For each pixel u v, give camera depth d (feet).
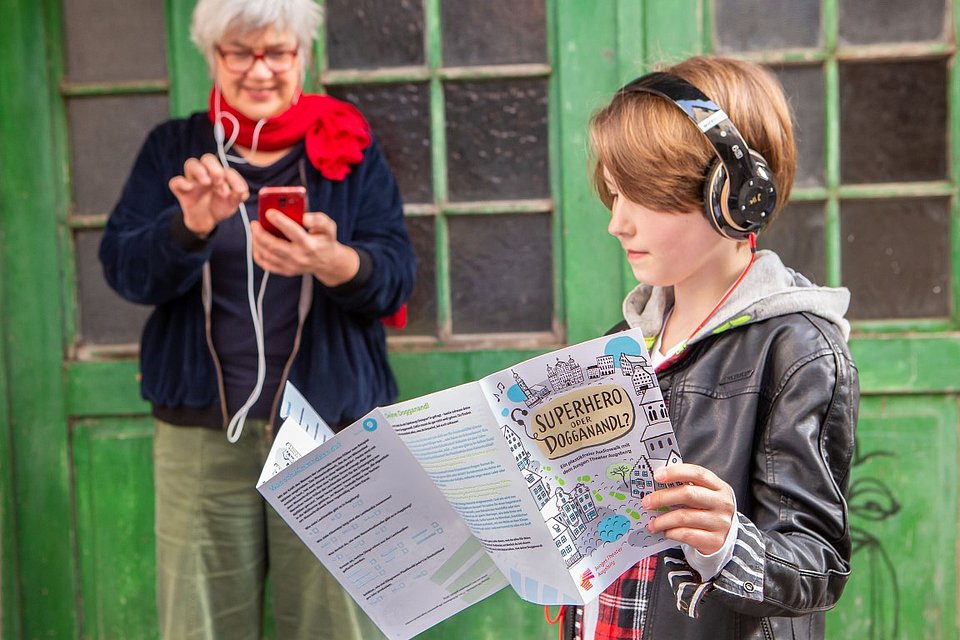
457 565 3.43
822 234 7.10
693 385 3.54
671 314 3.98
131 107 7.31
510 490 3.13
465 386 3.07
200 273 5.80
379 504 3.31
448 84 7.16
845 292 3.63
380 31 7.16
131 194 6.23
